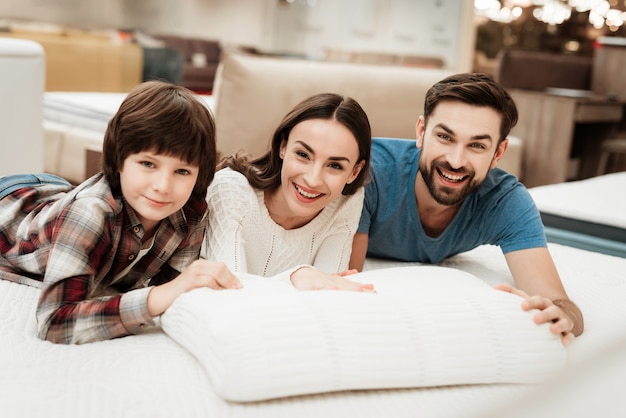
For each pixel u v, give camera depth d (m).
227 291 0.88
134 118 0.92
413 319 0.84
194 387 0.78
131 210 0.99
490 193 1.31
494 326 0.88
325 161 1.06
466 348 0.84
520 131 4.10
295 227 1.21
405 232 1.38
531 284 1.22
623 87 4.52
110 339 0.91
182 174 0.97
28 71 1.80
